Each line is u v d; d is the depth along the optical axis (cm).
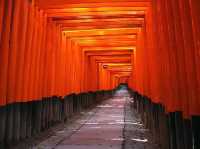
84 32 1730
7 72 792
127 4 1159
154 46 963
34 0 1023
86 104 2634
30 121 990
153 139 1083
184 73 572
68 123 1681
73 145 988
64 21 1381
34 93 1022
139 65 1661
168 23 668
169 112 709
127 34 1761
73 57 1931
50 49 1286
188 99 555
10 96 791
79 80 2205
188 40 533
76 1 1144
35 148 949
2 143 773
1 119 766
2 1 755
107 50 2467
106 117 2003
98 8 1211
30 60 980
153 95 1030
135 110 2372
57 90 1414
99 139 1105
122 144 998
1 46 763
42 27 1157
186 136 581
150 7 1087
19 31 866
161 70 815
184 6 541
